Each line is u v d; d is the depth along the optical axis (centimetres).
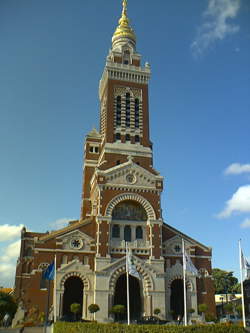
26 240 10725
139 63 10694
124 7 11669
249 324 7450
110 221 8238
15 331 5959
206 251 8775
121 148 9369
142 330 3766
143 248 8238
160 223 8475
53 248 7975
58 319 6925
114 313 7438
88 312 7506
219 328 3750
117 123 9738
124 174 8750
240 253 4978
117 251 8106
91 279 7800
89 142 11088
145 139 9706
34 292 7594
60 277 7681
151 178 8869
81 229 8250
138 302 8375
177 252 8588
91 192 9688
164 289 7906
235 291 15812
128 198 8556
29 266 10475
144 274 7956
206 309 7794
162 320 7219
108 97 9919
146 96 10200
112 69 10200
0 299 7219
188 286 8312
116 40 11031
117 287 8531
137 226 8525
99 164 9781
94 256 8019
